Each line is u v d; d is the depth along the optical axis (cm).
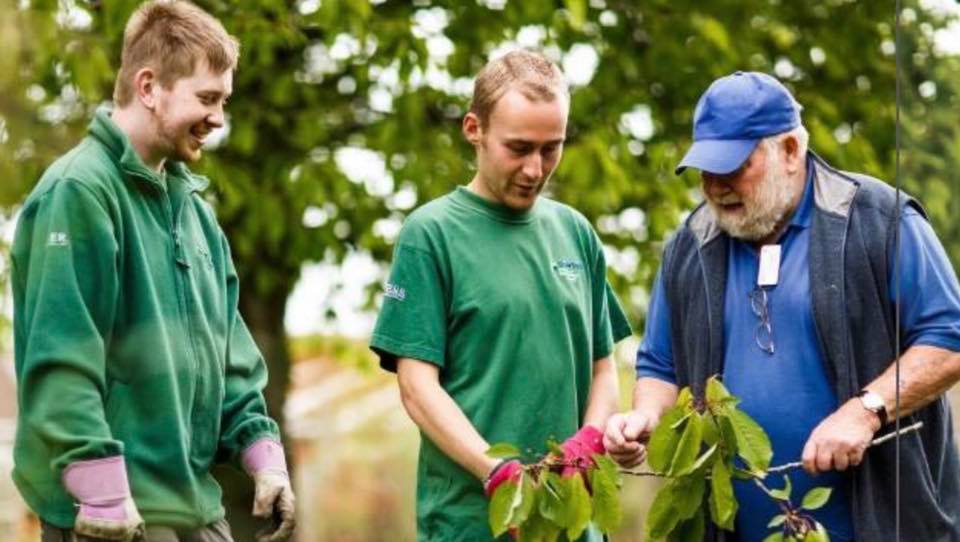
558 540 658
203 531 632
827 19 1495
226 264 666
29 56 1143
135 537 595
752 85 652
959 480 652
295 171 1302
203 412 636
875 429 626
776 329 648
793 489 644
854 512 636
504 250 665
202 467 636
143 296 617
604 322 696
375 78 1324
